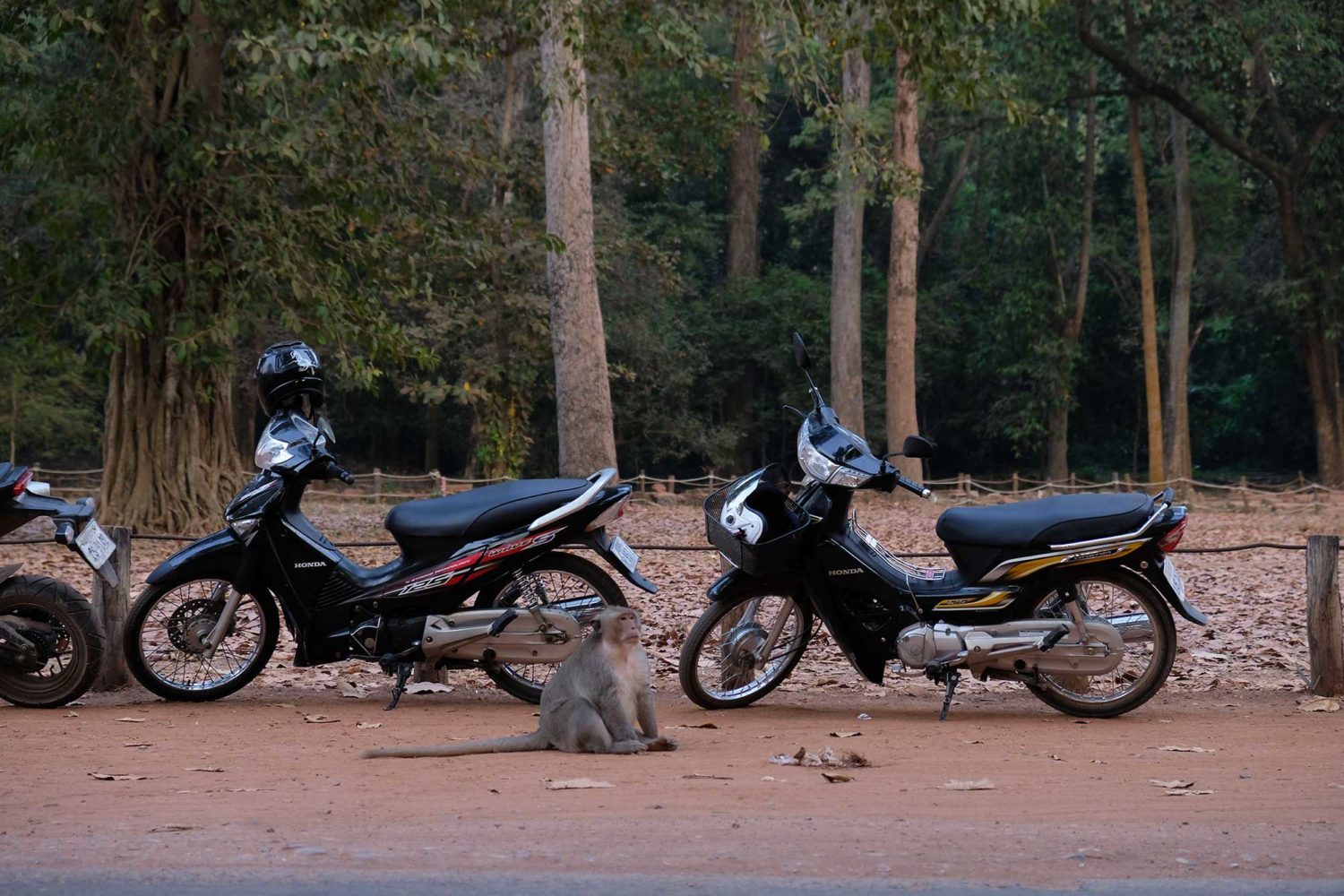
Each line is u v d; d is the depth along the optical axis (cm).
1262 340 5578
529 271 3456
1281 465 5909
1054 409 5038
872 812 549
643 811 546
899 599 821
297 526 844
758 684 866
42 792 593
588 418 2648
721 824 520
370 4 1727
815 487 833
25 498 823
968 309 5484
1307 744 734
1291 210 4347
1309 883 438
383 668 845
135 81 1889
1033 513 813
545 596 850
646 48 2373
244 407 4438
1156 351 4397
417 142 2195
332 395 4875
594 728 685
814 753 693
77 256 2023
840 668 1023
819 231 5756
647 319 4475
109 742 724
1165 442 5409
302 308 1977
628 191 4969
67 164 1905
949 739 744
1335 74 3962
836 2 1997
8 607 830
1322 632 901
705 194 5588
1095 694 834
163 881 434
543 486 842
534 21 2048
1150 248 4647
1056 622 805
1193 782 620
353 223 2036
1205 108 4247
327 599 842
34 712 821
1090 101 4653
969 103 1966
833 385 3759
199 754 691
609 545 840
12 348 3938
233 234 1934
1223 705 876
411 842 489
